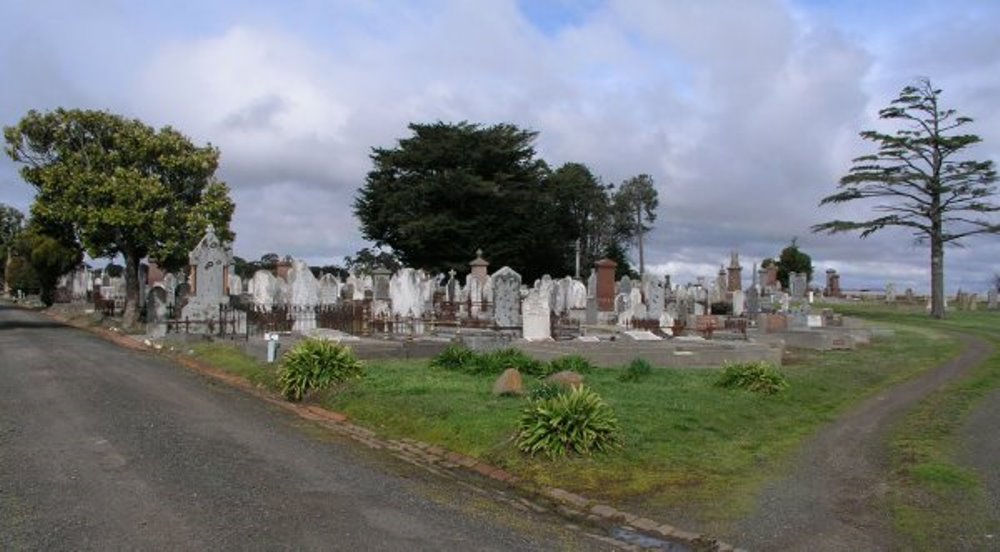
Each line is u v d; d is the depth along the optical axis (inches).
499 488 357.1
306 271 1194.0
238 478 334.3
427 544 262.4
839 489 346.3
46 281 2213.3
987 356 942.4
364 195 2657.5
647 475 364.2
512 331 927.7
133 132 1321.4
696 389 581.9
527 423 402.0
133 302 1357.0
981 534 285.3
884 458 402.9
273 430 451.8
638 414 470.9
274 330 996.6
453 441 427.5
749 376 594.6
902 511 312.5
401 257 2635.3
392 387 561.6
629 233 3575.3
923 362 867.4
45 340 1000.9
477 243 2500.0
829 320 1309.1
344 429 475.2
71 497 297.6
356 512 294.5
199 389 611.5
